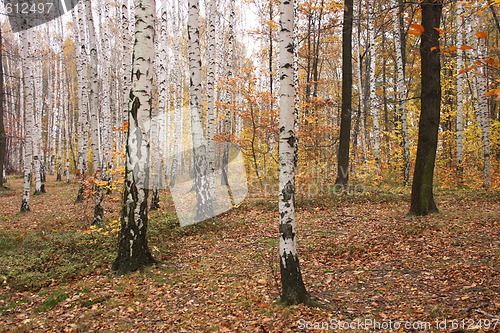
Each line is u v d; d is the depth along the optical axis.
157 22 21.03
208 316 4.38
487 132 12.75
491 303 3.91
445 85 17.41
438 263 5.48
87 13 12.92
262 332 3.83
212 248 7.68
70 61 30.42
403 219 8.52
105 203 13.70
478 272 4.87
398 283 4.93
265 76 22.81
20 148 31.20
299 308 4.30
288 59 4.42
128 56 12.88
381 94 20.95
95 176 8.73
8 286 5.42
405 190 13.16
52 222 10.30
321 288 5.06
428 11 8.02
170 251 7.47
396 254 6.13
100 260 6.71
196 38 10.03
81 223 9.87
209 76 12.08
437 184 15.63
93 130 12.27
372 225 8.34
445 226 7.43
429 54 8.24
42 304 4.86
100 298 4.98
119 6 23.48
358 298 4.60
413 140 18.50
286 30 4.43
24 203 12.66
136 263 6.18
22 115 26.06
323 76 29.02
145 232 6.38
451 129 18.95
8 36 28.02
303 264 6.21
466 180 14.49
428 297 4.37
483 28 10.59
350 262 6.05
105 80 18.30
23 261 6.50
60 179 26.81
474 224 7.35
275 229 8.90
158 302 4.86
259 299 4.73
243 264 6.45
